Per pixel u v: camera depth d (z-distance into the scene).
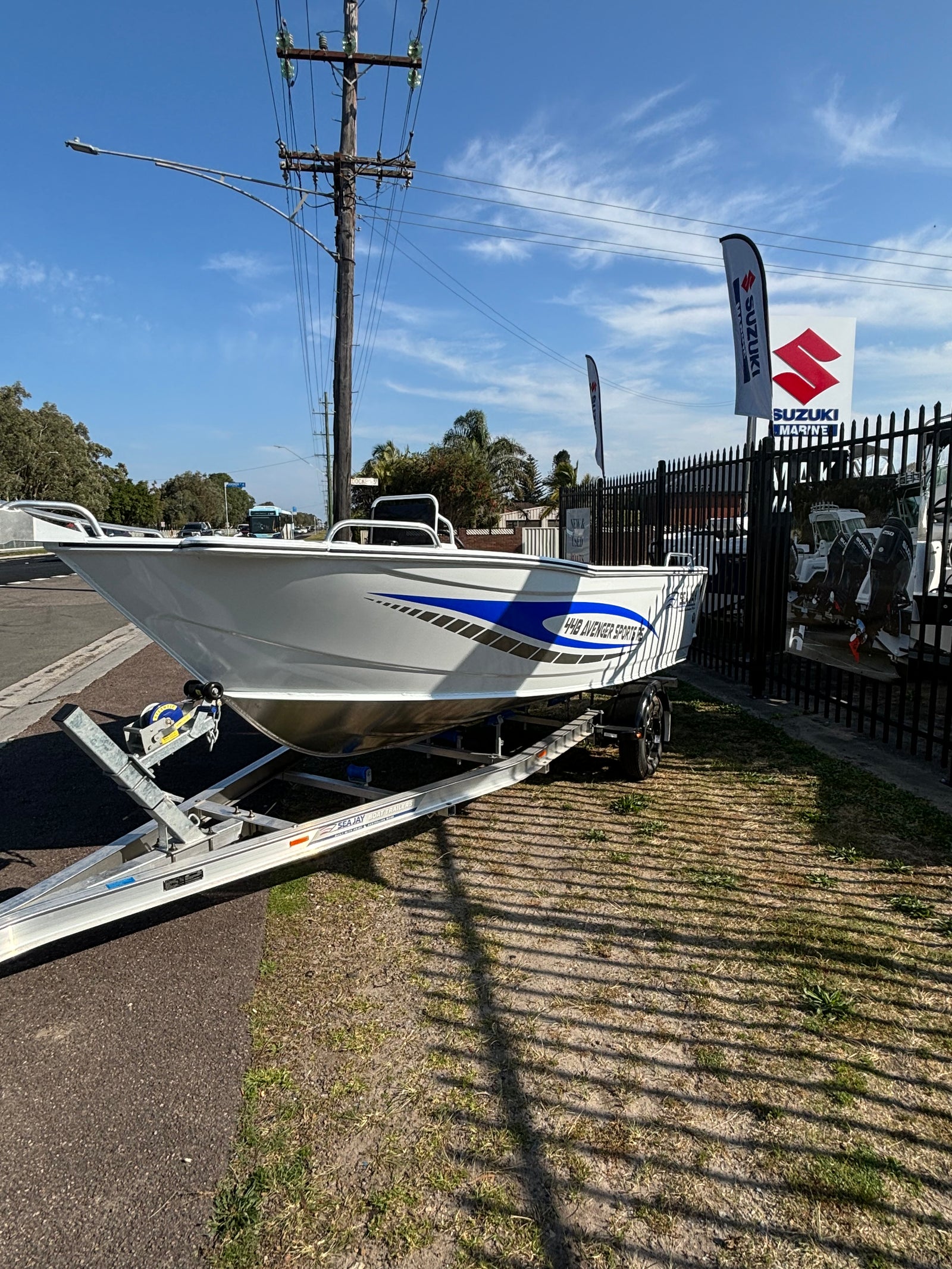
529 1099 2.53
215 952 3.43
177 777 5.77
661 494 10.23
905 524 5.74
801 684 8.97
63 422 69.31
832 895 3.83
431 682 4.28
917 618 7.32
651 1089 2.57
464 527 32.00
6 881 4.06
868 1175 2.21
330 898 3.92
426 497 5.31
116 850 3.44
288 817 4.89
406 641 4.01
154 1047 2.81
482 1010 3.00
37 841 4.62
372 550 3.61
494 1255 1.98
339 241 14.52
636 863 4.25
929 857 4.20
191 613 3.44
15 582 22.88
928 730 6.13
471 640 4.29
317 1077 2.64
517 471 41.44
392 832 4.77
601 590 5.18
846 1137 2.35
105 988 3.18
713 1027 2.88
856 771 5.61
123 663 10.13
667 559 7.14
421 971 3.27
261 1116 2.47
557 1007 3.01
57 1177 2.24
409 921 3.68
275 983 3.20
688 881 4.03
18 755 6.29
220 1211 2.11
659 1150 2.31
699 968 3.25
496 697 4.66
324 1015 2.98
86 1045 2.83
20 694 8.40
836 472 6.64
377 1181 2.22
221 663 3.63
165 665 10.04
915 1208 2.10
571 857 4.36
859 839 4.46
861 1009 2.96
